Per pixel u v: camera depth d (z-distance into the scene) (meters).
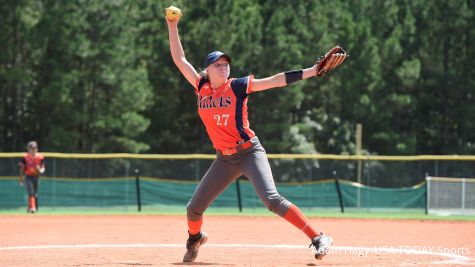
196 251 30.14
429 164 90.06
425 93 167.25
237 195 80.88
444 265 27.77
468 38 166.00
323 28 151.12
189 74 28.44
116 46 132.25
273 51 139.00
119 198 83.38
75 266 27.61
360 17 164.62
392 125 166.88
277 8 151.25
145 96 137.12
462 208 78.69
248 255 33.31
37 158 74.19
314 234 27.36
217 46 138.75
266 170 27.23
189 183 82.56
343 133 155.00
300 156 83.88
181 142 154.75
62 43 128.25
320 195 81.94
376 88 153.88
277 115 145.12
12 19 133.62
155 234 47.28
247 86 26.59
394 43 157.38
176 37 29.09
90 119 134.62
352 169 92.19
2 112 146.25
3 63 135.25
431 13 165.62
